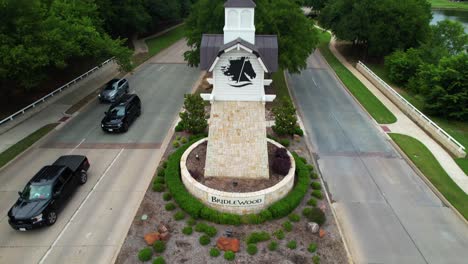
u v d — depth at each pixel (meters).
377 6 48.78
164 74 43.69
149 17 58.56
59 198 18.20
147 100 34.88
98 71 42.34
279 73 44.22
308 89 39.28
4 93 32.75
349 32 51.09
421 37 49.19
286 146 25.36
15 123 28.77
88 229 17.34
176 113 31.70
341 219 18.59
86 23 36.50
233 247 15.84
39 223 16.88
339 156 24.91
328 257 15.81
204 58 17.64
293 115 26.83
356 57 54.12
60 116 30.75
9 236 16.91
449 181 22.14
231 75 17.45
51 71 38.00
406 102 33.09
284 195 19.06
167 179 20.02
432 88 32.53
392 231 17.81
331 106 34.34
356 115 32.28
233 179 19.61
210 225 17.52
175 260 15.38
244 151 19.11
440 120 32.00
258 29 30.80
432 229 18.02
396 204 19.91
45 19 30.83
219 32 33.00
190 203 18.09
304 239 16.73
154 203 19.09
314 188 20.66
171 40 62.34
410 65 40.22
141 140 26.52
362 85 41.06
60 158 21.23
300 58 34.28
